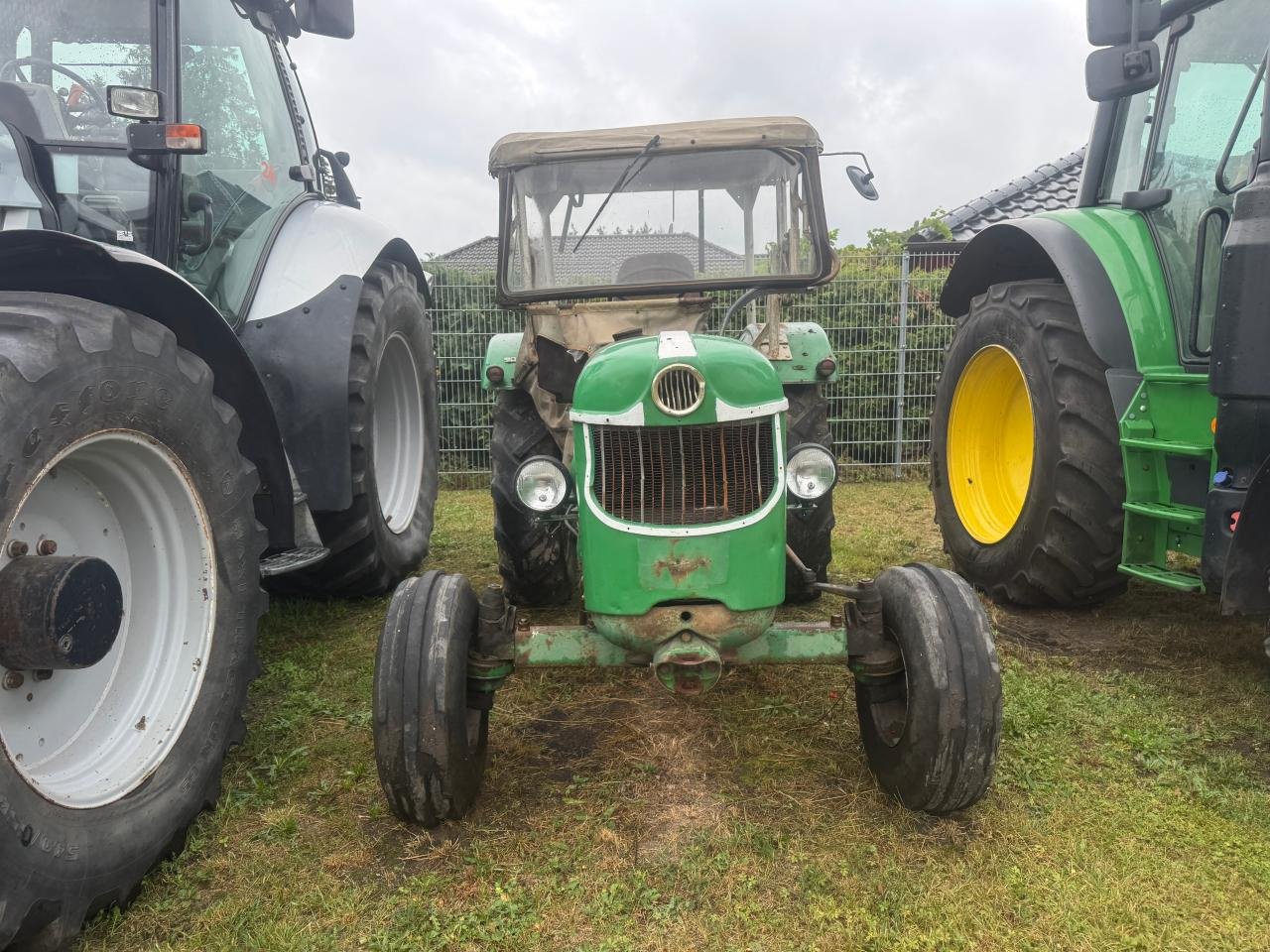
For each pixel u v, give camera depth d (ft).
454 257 32.68
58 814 6.57
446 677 7.86
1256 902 7.21
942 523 16.15
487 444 27.78
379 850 8.14
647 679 11.76
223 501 8.43
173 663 8.09
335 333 12.42
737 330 14.26
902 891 7.35
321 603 14.99
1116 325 12.27
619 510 8.20
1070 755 9.54
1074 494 12.75
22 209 10.24
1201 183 11.65
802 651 8.52
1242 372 9.53
